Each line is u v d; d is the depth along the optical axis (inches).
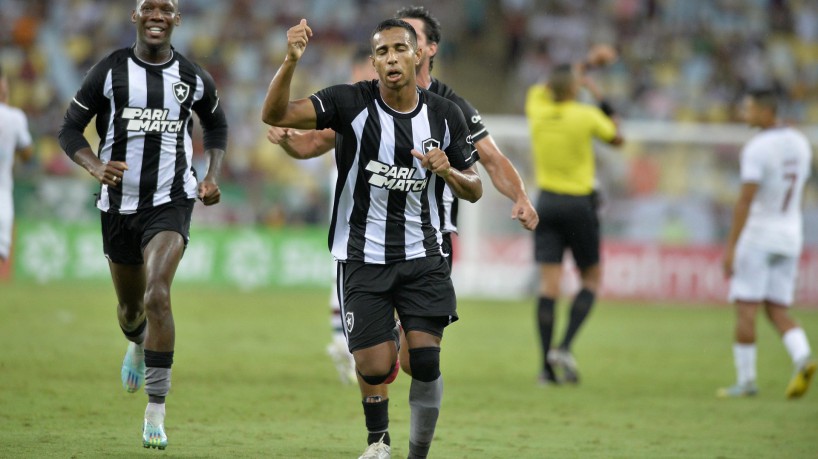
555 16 3454.7
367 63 1053.2
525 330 1840.6
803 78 3417.8
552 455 784.9
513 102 3378.4
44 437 772.0
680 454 805.9
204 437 804.0
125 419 865.5
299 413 943.7
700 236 2509.8
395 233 660.7
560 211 1240.2
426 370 648.4
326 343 1524.4
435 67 3398.1
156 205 767.7
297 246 2453.2
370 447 682.2
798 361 1131.3
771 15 3496.6
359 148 652.1
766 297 1176.2
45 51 2945.4
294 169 2753.4
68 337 1433.3
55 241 2329.0
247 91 3014.3
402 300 664.4
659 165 2509.8
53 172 2610.7
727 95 3321.9
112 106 764.0
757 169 1140.5
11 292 2064.5
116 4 3063.5
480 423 933.2
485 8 3462.1
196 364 1254.3
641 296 2471.7
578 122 1240.8
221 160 808.3
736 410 1056.8
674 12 3462.1
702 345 1690.5
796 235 1163.9
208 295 2246.6
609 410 1036.5
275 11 3189.0
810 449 839.1
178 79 775.7
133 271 804.0
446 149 666.2
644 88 3287.4
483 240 2481.5
